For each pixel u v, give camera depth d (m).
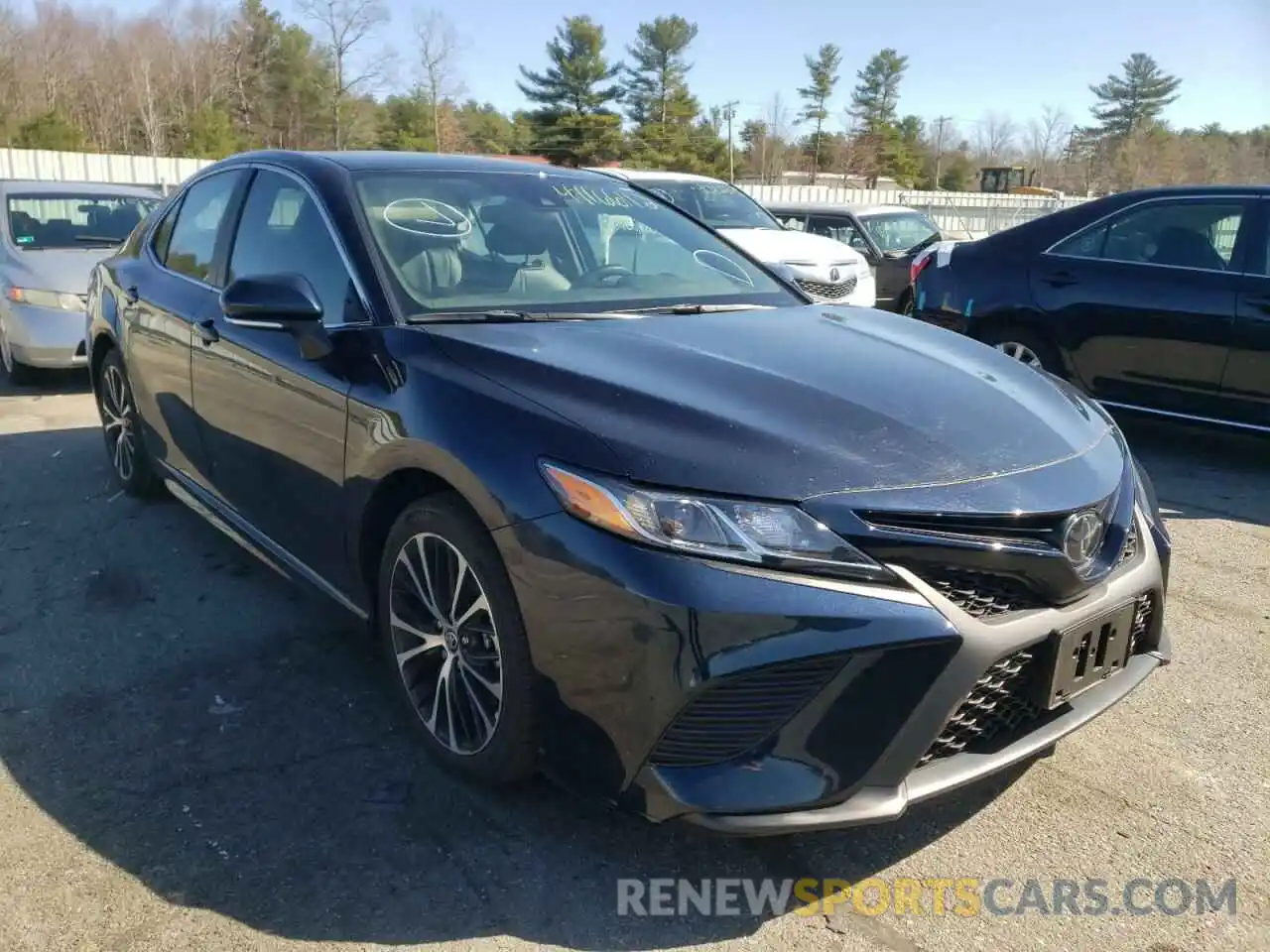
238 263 3.78
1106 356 6.31
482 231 3.42
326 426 3.02
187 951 2.17
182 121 57.28
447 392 2.63
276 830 2.57
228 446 3.70
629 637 2.17
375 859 2.47
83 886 2.37
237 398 3.54
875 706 2.15
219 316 3.69
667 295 3.46
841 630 2.11
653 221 3.92
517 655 2.41
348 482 2.94
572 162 58.81
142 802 2.68
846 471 2.25
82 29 60.62
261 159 3.92
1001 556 2.24
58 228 8.30
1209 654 3.66
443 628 2.69
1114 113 74.00
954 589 2.23
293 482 3.27
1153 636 2.77
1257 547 4.78
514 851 2.52
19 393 7.59
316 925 2.26
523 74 59.16
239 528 3.79
